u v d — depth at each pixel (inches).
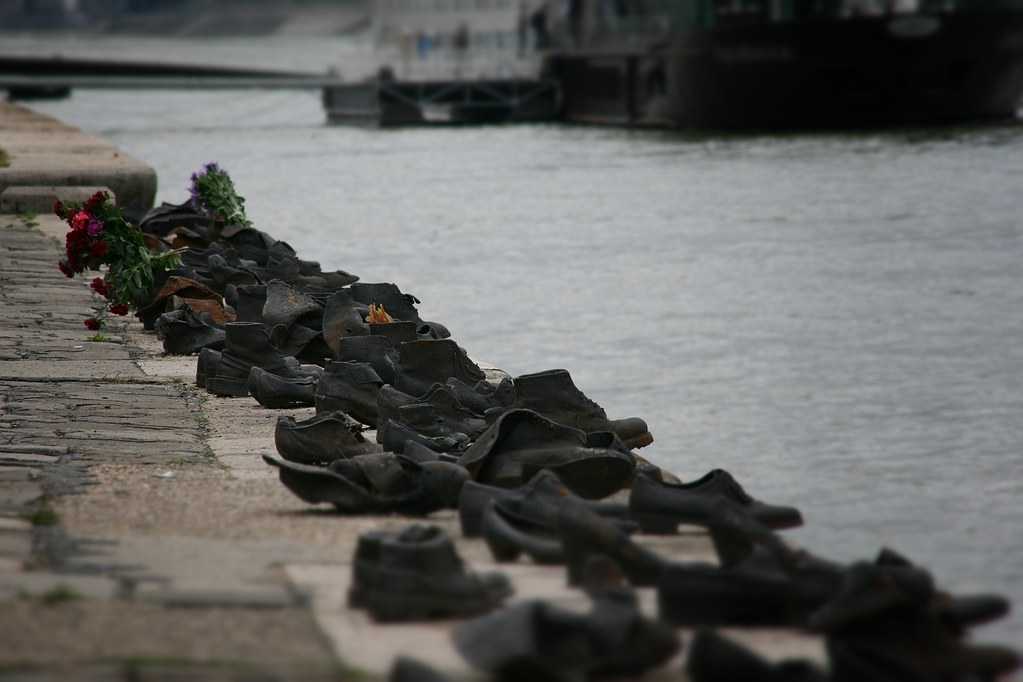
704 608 614.9
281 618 611.8
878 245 4170.8
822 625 556.7
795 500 1503.4
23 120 4402.1
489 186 5831.7
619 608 554.3
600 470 849.5
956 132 7554.1
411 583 613.0
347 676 545.6
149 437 1014.4
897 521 1334.9
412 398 1026.7
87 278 1860.2
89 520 774.5
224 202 1945.1
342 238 4473.4
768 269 3782.0
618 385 2411.4
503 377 1243.2
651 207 5098.4
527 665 524.7
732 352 2682.1
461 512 756.6
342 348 1134.4
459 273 3786.9
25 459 930.7
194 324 1369.3
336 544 736.3
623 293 3430.1
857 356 2600.9
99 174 2628.0
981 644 563.5
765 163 6446.9
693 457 1854.1
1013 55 7844.5
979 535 1237.1
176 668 546.3
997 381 2293.3
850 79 7785.4
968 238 4274.1
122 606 617.6
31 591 632.4
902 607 554.3
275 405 1125.1
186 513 797.9
